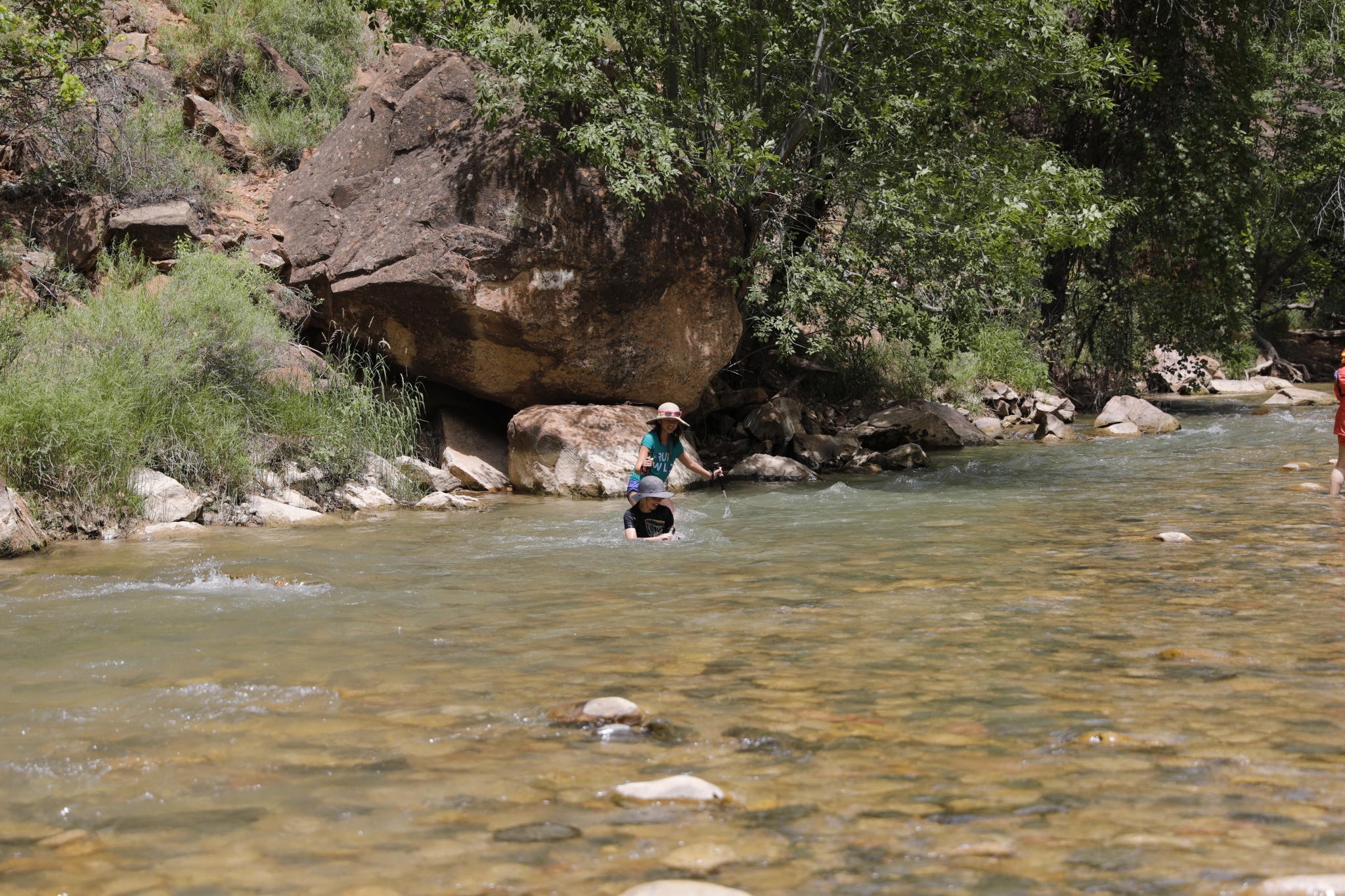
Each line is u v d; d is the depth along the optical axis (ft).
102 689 12.88
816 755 10.12
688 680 12.93
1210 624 15.49
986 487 35.17
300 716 11.66
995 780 9.35
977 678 12.78
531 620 16.72
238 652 14.79
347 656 14.48
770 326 40.52
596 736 10.80
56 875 7.72
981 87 42.57
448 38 39.50
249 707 12.03
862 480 38.58
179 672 13.70
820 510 30.45
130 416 30.17
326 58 59.11
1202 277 63.00
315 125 52.60
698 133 39.60
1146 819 8.41
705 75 39.91
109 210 40.11
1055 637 14.83
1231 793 8.93
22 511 25.35
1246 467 38.70
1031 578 19.42
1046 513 28.55
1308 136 73.20
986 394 64.49
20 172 42.04
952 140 43.42
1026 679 12.71
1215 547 22.40
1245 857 7.66
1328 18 66.13
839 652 14.19
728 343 40.83
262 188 46.44
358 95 56.85
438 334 38.06
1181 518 26.94
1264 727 10.70
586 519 30.14
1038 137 67.62
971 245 38.88
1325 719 10.93
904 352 61.11
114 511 27.96
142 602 18.42
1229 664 13.24
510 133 37.96
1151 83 43.32
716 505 32.37
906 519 28.19
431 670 13.67
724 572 20.90
